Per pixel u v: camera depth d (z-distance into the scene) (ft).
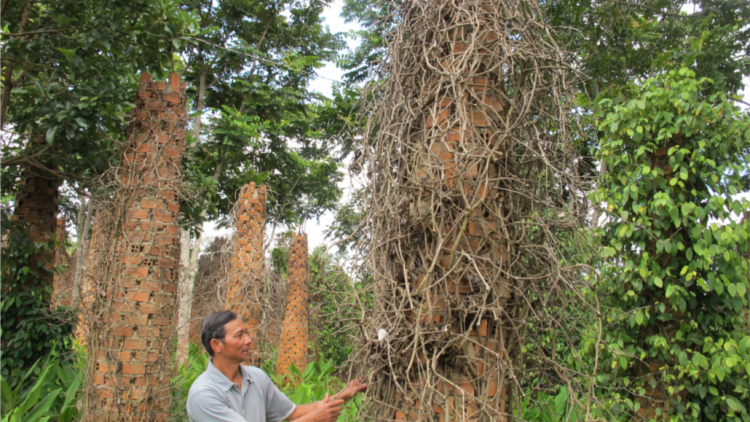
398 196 7.66
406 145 7.37
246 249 26.55
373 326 7.23
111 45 15.43
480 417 6.97
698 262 10.67
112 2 14.94
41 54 16.35
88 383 13.03
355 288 7.49
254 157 46.98
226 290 26.43
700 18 22.76
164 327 13.62
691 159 11.00
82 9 15.74
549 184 8.03
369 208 8.11
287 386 28.14
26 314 18.10
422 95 7.81
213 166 43.68
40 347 18.17
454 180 7.20
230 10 44.62
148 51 16.24
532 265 8.12
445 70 7.31
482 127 7.57
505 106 7.90
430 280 6.89
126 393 12.80
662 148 11.59
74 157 16.76
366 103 8.98
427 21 7.88
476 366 7.09
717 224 10.52
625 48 23.68
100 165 17.10
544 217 8.00
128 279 13.26
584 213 8.15
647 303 11.59
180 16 16.33
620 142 11.65
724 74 19.62
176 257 14.29
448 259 7.22
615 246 11.64
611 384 11.35
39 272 18.94
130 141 14.25
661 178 11.19
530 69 7.50
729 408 10.43
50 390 16.42
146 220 13.65
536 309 8.13
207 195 18.69
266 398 7.78
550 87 7.82
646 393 11.39
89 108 15.16
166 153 14.21
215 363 7.20
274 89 45.70
